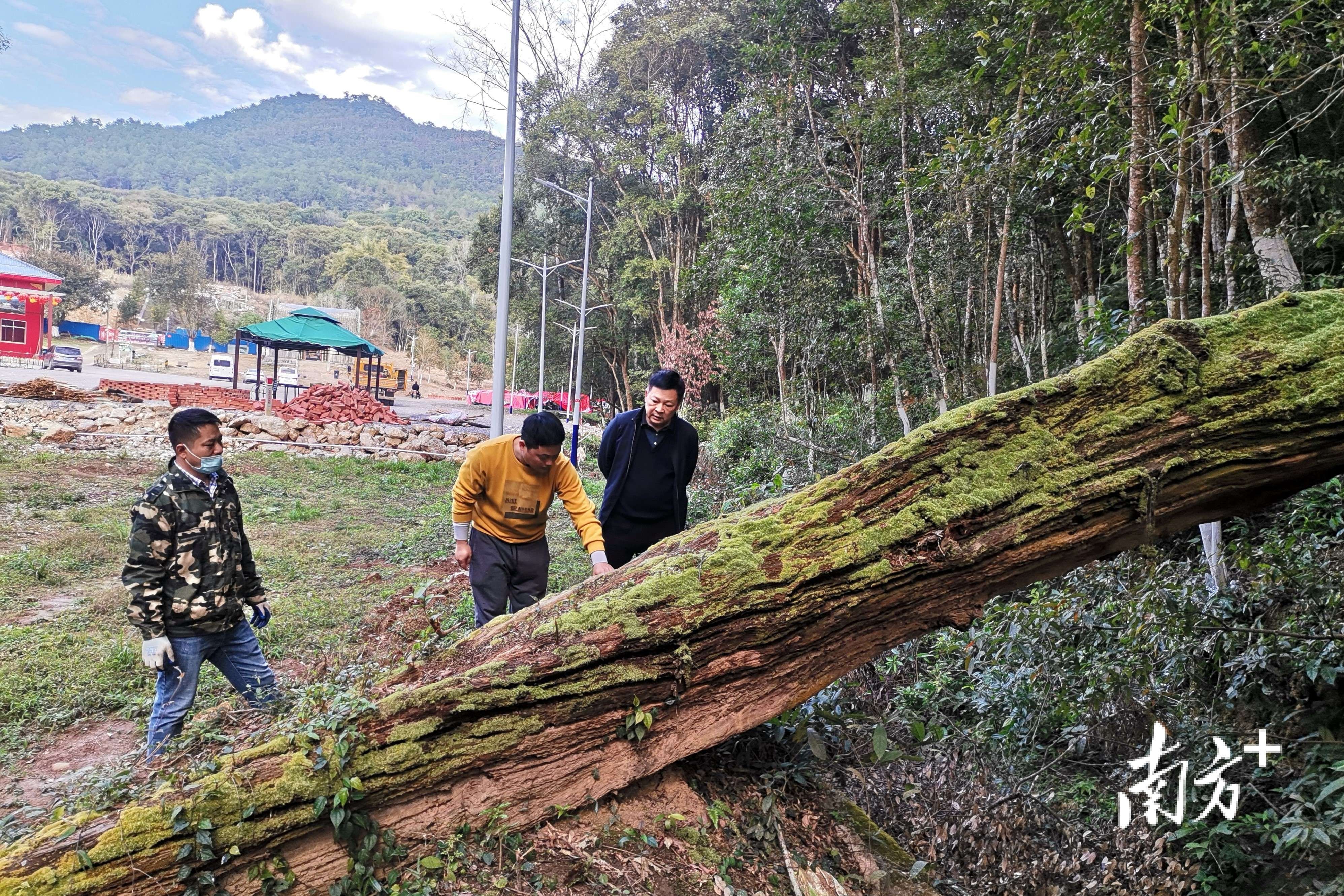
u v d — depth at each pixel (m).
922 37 10.30
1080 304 10.73
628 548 4.32
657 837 2.84
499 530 3.96
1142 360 2.97
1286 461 2.93
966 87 9.12
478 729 2.60
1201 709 4.43
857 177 11.68
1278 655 4.06
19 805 3.06
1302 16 4.73
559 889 2.52
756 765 3.44
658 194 34.16
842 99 13.27
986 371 11.12
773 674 2.98
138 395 24.83
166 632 3.45
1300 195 5.67
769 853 3.03
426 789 2.57
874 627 3.01
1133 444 2.91
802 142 11.48
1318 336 2.93
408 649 3.08
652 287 33.84
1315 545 4.34
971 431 2.94
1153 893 3.50
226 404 24.80
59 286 73.81
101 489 12.15
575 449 19.27
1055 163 5.27
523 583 4.05
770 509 3.10
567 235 39.41
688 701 2.89
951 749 4.18
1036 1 5.39
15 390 21.89
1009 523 2.87
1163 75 4.98
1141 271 6.18
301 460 16.77
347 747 2.43
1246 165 4.65
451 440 20.56
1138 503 2.91
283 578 7.70
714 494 9.34
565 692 2.68
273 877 2.36
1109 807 3.96
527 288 40.22
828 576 2.84
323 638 5.71
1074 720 4.29
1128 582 4.21
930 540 2.83
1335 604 3.96
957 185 7.91
